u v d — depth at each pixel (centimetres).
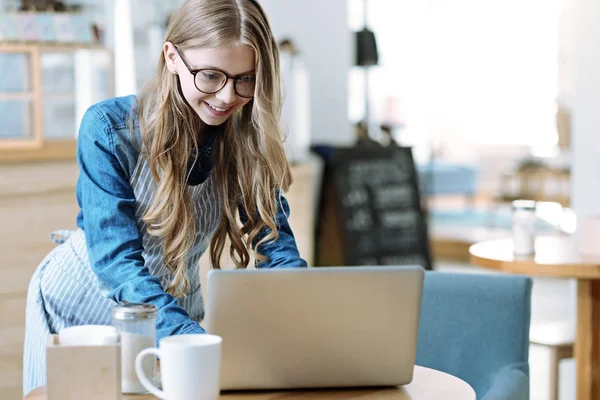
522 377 231
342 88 665
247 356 160
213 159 200
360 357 163
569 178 1062
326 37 652
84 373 146
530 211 329
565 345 359
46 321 205
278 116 189
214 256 212
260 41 179
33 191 383
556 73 1110
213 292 157
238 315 158
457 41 1116
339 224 617
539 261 311
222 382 161
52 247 393
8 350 379
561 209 1024
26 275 384
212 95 180
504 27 1131
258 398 162
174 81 186
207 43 175
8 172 381
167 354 148
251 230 204
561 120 1100
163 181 187
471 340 245
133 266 175
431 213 1008
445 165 1101
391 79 1047
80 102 449
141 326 159
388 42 1040
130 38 508
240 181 200
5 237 375
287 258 202
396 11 1044
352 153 631
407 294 162
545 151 1121
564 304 671
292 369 162
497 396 214
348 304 161
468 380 244
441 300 249
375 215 631
